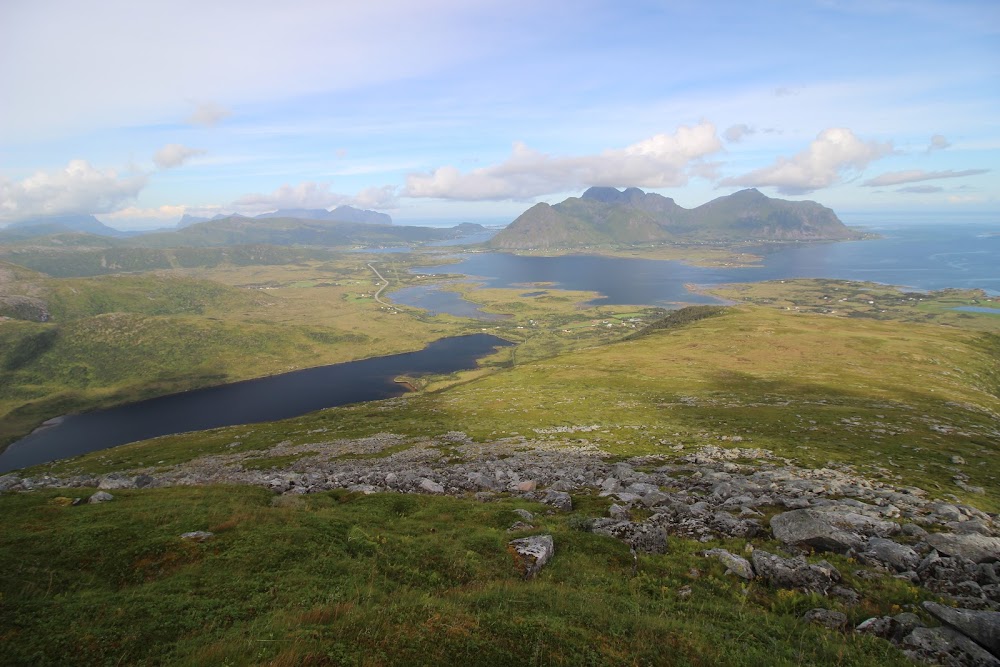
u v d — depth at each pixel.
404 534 24.64
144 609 15.63
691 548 22.48
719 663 13.11
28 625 14.44
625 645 13.48
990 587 17.34
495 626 13.71
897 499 31.95
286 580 18.23
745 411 79.56
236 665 11.79
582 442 64.06
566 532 24.44
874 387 99.38
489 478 43.03
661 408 87.25
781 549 21.97
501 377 140.88
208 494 32.88
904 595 17.23
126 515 25.27
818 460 48.53
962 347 138.25
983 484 41.25
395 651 12.24
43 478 65.25
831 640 14.53
